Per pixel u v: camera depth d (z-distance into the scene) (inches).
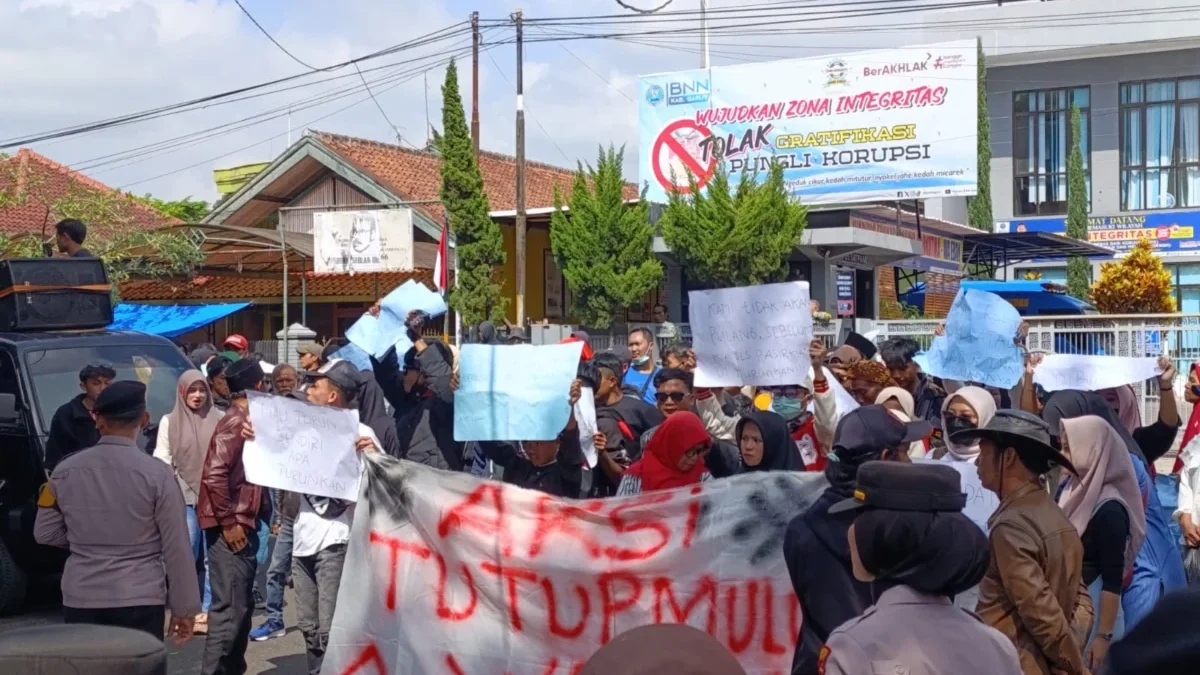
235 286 982.4
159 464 217.8
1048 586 155.9
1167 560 215.8
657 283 856.3
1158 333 674.2
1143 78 1419.8
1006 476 165.0
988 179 1262.3
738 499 209.0
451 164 837.2
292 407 237.8
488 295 839.1
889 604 116.7
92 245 708.0
